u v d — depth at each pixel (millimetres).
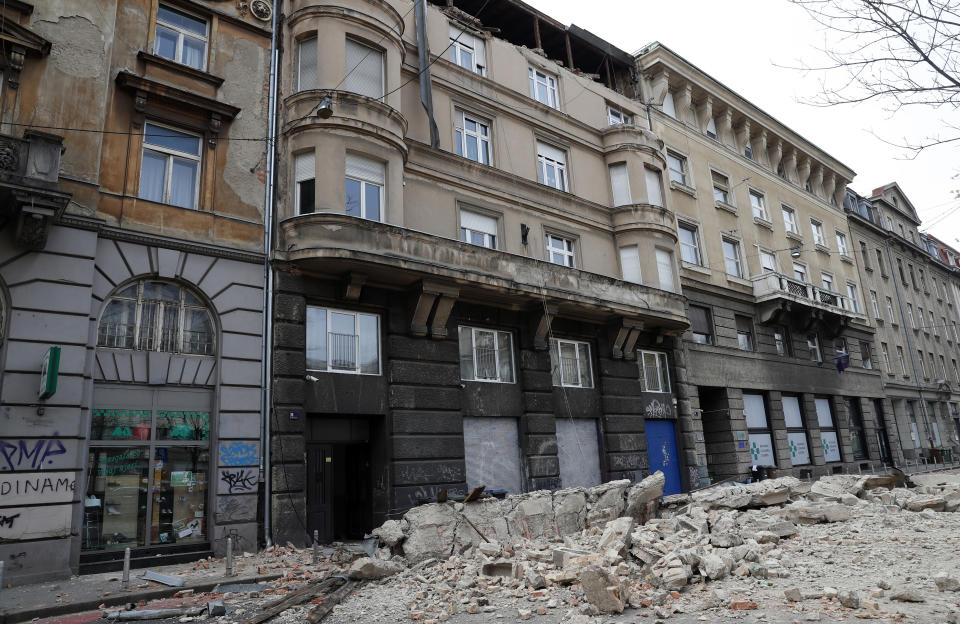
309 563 11398
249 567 11094
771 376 26906
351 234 14586
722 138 29656
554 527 12047
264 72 15375
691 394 23062
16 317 10859
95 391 11836
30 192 10633
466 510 11336
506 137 20219
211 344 13391
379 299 15688
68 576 10531
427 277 15641
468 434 16734
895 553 9008
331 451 15633
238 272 13812
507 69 20984
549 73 22703
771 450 25969
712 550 9117
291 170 15164
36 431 10672
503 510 11727
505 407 17578
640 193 22875
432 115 17562
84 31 12633
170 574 10703
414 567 10039
